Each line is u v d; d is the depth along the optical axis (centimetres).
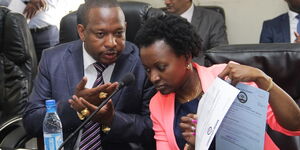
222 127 103
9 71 216
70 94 149
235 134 100
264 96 93
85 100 126
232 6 321
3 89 216
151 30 114
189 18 292
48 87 154
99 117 132
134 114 150
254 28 320
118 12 139
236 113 99
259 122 94
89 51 144
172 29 113
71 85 150
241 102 97
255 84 107
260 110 94
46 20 287
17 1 281
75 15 196
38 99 153
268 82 106
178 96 130
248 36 323
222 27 294
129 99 150
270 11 313
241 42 326
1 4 281
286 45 134
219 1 323
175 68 115
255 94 95
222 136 104
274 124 115
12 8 279
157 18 117
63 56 155
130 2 190
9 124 182
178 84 119
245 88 97
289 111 108
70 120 140
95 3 139
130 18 187
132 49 157
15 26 211
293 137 132
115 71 150
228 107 95
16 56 214
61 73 153
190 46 116
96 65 149
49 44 289
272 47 134
